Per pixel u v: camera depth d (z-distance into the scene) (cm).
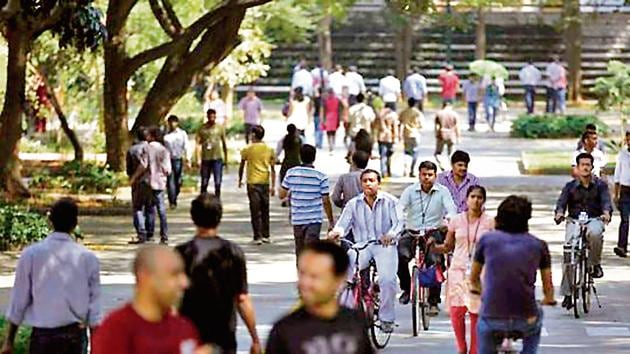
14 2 5838
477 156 9356
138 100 9881
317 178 4350
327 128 9469
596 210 4278
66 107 9444
